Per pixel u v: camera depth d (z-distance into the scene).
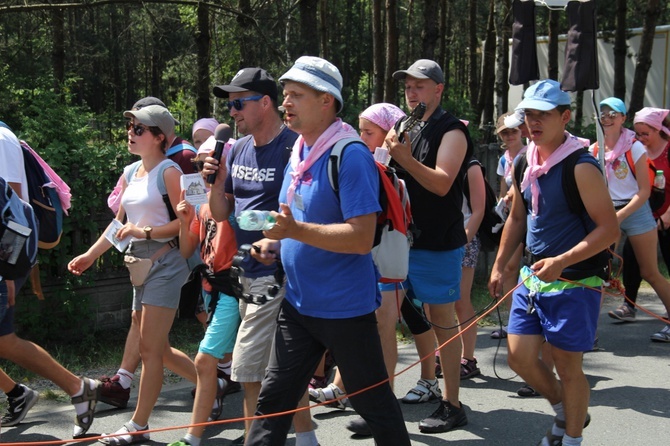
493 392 5.56
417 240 4.62
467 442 4.61
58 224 4.96
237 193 3.99
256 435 3.31
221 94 4.06
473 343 5.91
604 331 7.24
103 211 7.07
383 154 4.16
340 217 3.24
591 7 5.54
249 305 3.93
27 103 9.98
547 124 3.85
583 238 3.94
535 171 3.95
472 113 15.20
